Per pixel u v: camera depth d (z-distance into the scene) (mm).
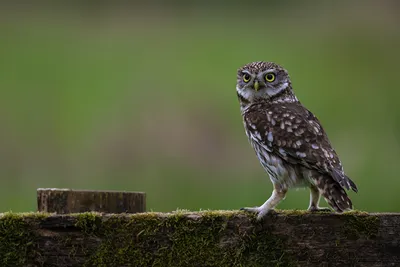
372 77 19438
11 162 15594
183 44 21391
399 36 21875
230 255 6246
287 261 6266
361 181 14188
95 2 23469
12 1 24156
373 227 6254
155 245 6230
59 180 15055
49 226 6223
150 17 23250
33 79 19094
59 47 21266
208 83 18391
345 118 16797
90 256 6223
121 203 7188
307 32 21969
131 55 20750
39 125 16500
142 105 16688
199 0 23375
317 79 18859
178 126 16016
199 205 13586
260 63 8617
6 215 6223
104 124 16250
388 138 15555
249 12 23203
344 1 22984
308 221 6289
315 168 7258
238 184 14141
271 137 7613
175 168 14977
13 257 6207
